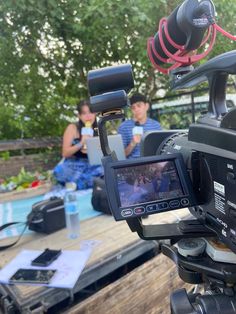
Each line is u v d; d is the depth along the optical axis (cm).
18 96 504
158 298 159
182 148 82
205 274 79
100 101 71
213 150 65
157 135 105
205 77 77
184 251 80
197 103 464
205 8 78
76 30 408
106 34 404
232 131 60
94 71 72
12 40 442
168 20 87
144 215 73
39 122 522
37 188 310
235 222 60
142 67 458
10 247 177
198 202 76
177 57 90
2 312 135
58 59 491
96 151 263
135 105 321
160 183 77
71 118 541
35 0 372
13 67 479
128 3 349
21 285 135
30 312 125
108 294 142
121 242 174
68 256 159
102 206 221
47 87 512
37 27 430
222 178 64
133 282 152
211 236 79
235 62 63
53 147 502
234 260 74
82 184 313
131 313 147
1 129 507
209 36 91
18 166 459
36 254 164
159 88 519
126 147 315
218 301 73
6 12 388
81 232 191
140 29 394
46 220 192
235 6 359
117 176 75
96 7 350
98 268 153
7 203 275
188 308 76
